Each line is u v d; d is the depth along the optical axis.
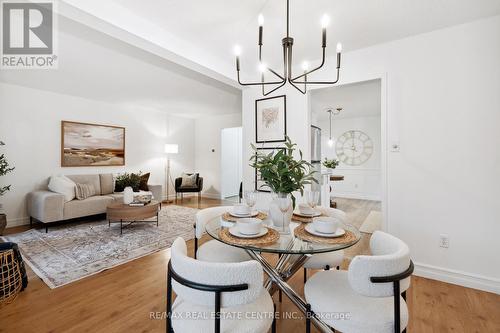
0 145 3.81
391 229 2.46
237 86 3.35
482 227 2.09
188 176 6.39
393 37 2.36
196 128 7.33
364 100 4.98
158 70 3.37
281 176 1.55
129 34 1.97
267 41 2.42
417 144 2.33
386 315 1.09
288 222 1.57
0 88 3.81
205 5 1.85
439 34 2.22
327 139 7.79
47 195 3.61
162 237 3.46
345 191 7.50
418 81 2.32
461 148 2.15
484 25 2.05
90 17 1.74
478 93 2.08
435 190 2.26
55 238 3.35
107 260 2.67
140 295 2.02
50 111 4.35
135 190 4.98
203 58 2.64
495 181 2.03
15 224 3.95
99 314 1.77
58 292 2.04
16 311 1.78
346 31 2.23
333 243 1.31
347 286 1.31
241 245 1.28
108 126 5.19
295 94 3.01
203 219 1.95
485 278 2.07
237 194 7.55
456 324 1.67
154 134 6.20
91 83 3.92
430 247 2.29
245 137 3.43
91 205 4.08
